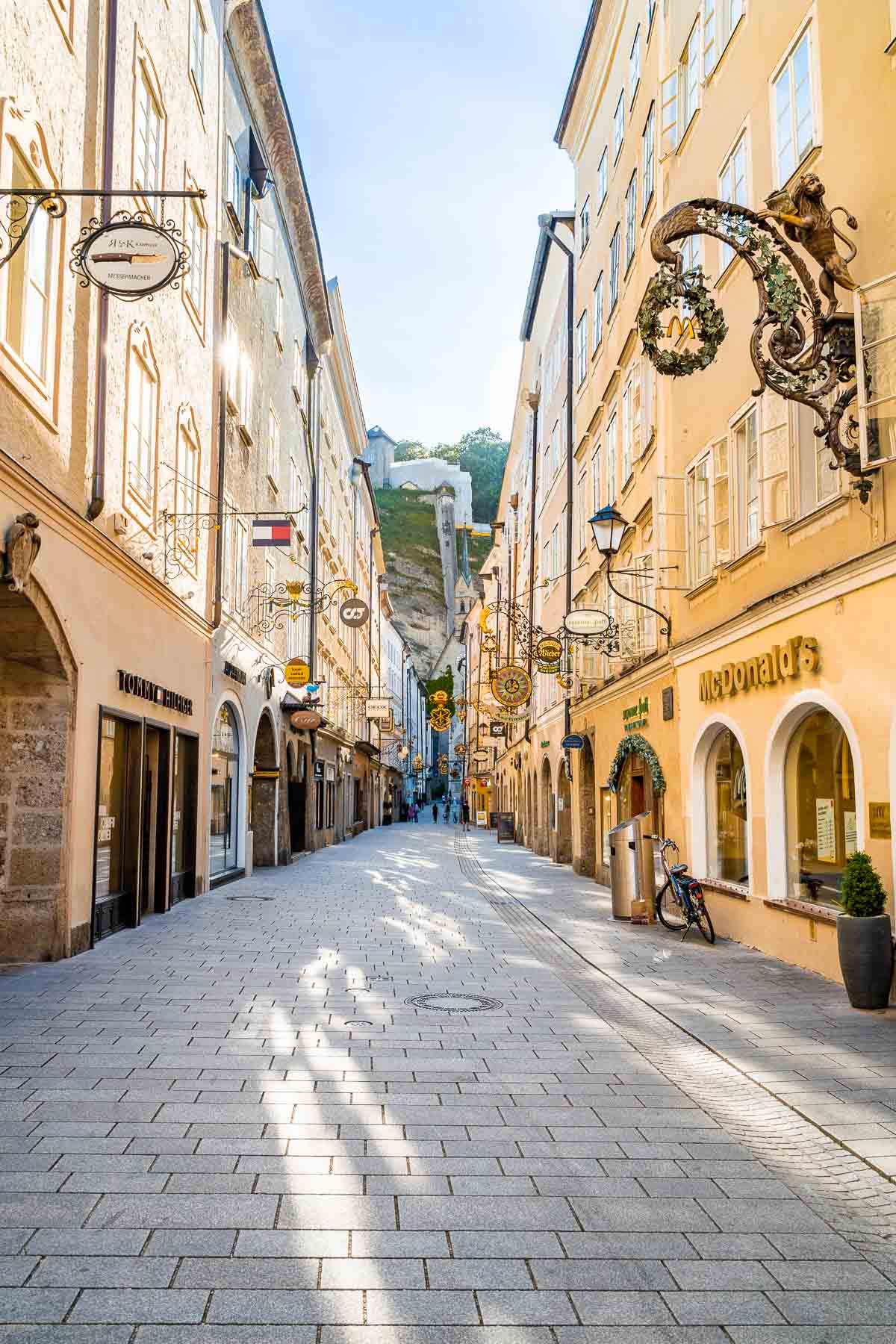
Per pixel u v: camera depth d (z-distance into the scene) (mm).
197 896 16984
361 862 26984
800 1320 3441
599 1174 4746
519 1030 7578
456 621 148875
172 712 15164
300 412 29906
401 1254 3857
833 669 9430
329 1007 8281
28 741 10375
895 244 8234
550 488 32344
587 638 19516
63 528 10125
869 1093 6020
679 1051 7012
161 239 7883
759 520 11641
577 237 26906
